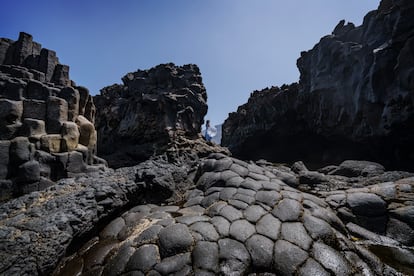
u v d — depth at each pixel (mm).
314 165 29344
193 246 3389
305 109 27297
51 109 7996
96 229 4359
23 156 6684
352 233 4258
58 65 12094
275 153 36156
